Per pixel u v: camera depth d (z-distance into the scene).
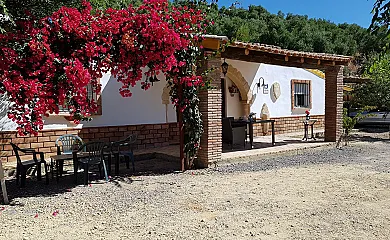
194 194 5.61
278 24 31.58
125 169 8.14
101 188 6.24
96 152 6.76
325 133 11.65
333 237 3.73
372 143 12.30
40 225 4.30
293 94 14.86
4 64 5.15
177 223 4.25
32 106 5.55
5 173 7.50
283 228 4.02
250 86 13.08
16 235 3.97
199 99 7.90
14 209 5.02
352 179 6.55
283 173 7.21
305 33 32.12
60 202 5.35
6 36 5.23
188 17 6.71
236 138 10.20
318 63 10.43
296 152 9.92
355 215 4.45
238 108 13.38
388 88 16.20
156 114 10.89
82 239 3.80
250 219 4.35
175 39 6.23
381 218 4.32
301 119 15.23
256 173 7.25
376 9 2.78
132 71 6.35
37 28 5.51
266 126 13.61
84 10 5.97
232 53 8.23
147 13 6.26
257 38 29.03
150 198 5.43
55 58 5.41
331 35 33.38
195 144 7.70
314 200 5.17
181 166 7.64
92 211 4.83
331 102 11.38
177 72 7.04
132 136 8.09
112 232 3.99
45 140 8.73
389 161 8.57
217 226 4.11
